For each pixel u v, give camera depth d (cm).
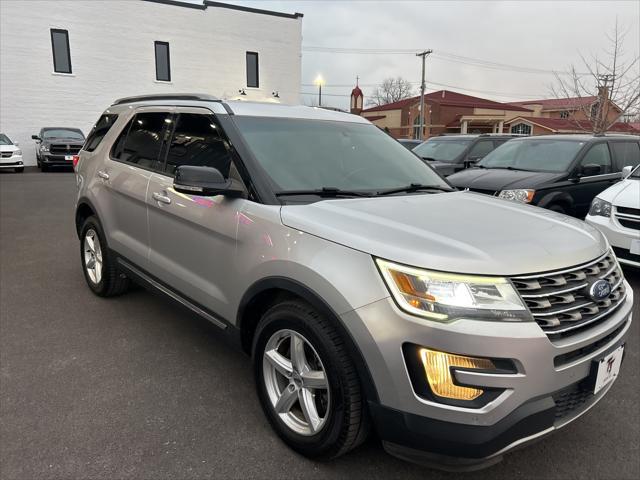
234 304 286
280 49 2736
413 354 203
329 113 382
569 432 283
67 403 297
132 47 2380
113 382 323
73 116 2312
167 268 346
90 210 473
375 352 208
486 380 196
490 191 662
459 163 1014
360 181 318
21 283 515
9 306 449
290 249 245
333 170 317
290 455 257
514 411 200
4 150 1792
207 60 2561
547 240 236
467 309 199
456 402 199
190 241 320
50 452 252
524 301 205
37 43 2189
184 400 305
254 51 2669
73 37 2256
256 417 289
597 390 227
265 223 262
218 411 294
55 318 424
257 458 254
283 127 332
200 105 343
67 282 520
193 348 375
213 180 273
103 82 2347
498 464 255
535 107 5028
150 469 243
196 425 280
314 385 243
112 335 393
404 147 397
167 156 360
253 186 279
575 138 760
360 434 229
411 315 202
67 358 354
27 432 268
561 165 708
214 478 239
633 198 523
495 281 203
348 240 226
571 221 282
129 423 279
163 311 444
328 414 232
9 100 2178
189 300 328
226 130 310
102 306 453
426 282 203
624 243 518
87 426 275
